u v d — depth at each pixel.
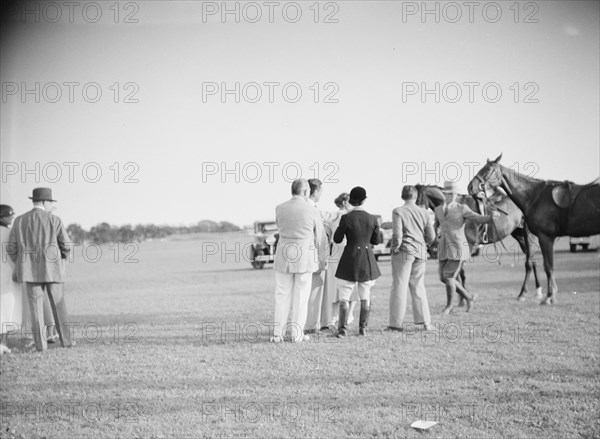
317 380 5.74
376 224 7.45
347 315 8.08
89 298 12.38
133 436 4.46
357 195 7.33
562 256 14.73
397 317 7.70
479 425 4.55
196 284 14.23
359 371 6.00
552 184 9.30
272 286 13.29
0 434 4.55
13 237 7.19
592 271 12.50
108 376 6.03
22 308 7.71
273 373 6.00
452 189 8.73
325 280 7.99
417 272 7.77
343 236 7.40
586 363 6.21
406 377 5.80
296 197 7.25
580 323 8.02
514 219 9.74
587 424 4.54
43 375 6.09
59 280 7.27
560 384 5.52
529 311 8.86
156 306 10.88
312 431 4.49
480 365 6.18
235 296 11.84
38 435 4.52
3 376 6.05
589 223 9.04
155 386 5.67
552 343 7.02
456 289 8.91
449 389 5.41
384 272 14.77
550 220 9.22
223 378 5.88
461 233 8.71
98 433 4.54
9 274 7.33
